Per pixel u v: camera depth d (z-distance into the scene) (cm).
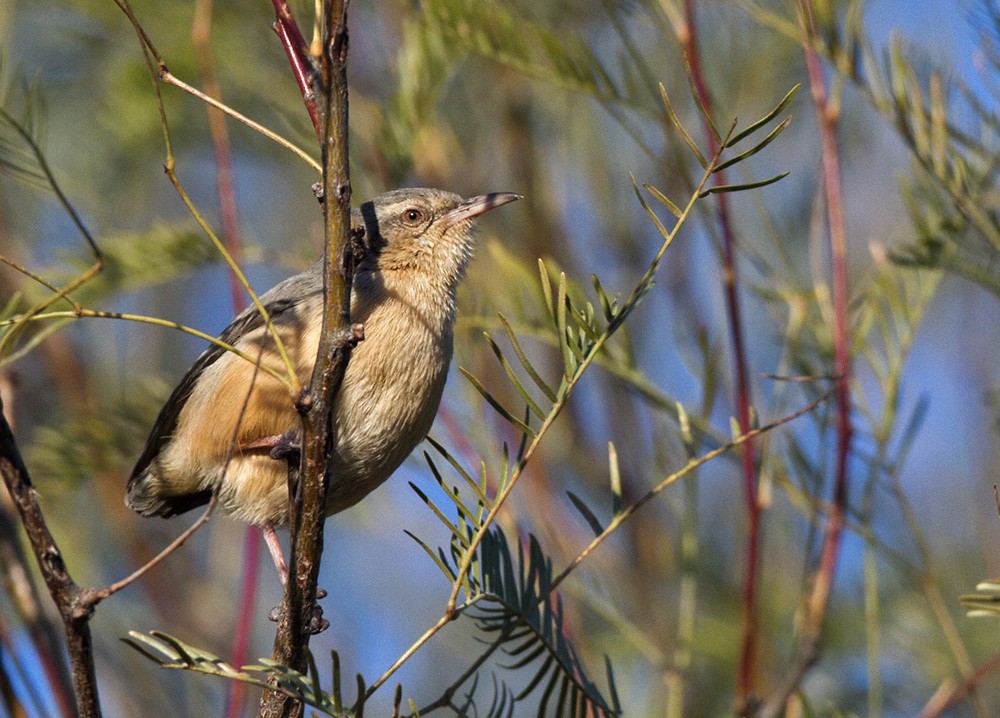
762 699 1006
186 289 1487
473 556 636
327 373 619
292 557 636
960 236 923
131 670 1195
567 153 1232
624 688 1088
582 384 1211
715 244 930
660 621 1125
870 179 1270
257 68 1220
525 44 942
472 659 1309
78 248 1043
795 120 1250
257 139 1245
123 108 1228
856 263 1214
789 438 958
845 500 923
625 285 1206
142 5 1216
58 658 874
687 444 744
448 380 1077
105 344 1341
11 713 823
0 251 1159
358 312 904
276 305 957
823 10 905
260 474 934
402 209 984
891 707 1146
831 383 919
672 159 1102
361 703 581
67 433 1108
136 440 1121
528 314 962
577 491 1158
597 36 1180
